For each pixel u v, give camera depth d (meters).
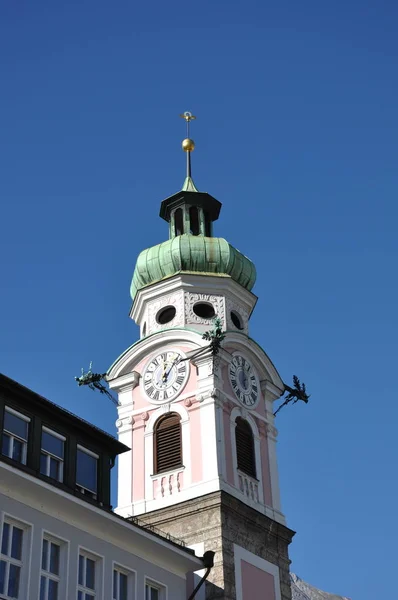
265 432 80.19
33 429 54.00
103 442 58.22
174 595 59.06
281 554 74.38
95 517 54.44
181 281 84.19
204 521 71.12
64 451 55.62
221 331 78.56
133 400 80.44
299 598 158.12
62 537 52.56
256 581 70.75
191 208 92.00
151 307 85.06
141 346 81.56
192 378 78.69
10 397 53.34
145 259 86.75
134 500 75.19
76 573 52.50
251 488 75.50
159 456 76.75
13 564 49.69
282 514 76.44
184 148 97.06
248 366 81.56
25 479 50.81
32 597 49.53
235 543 70.75
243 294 86.00
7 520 50.16
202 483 72.88
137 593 56.22
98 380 82.12
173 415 77.94
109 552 55.34
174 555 59.50
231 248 86.62
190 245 85.88
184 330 80.50
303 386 83.50
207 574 62.22
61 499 52.56
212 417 75.81
